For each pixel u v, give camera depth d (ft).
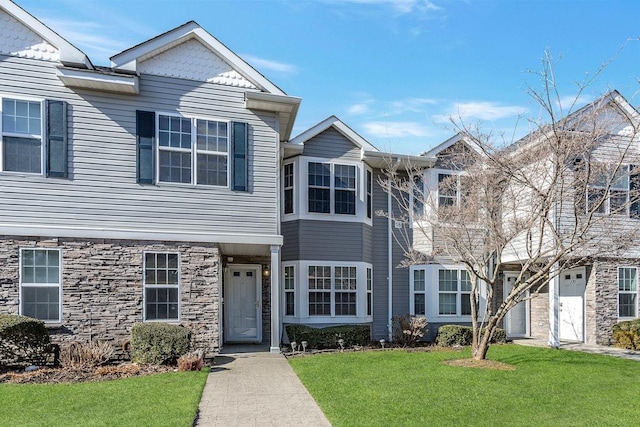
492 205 33.99
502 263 48.52
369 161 45.93
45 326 29.53
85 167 31.99
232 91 35.99
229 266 43.75
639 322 40.86
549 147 31.89
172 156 34.04
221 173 35.14
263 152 36.42
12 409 19.51
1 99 30.50
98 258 31.63
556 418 19.58
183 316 33.17
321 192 43.93
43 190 30.96
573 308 46.11
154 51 33.99
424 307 46.52
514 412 20.35
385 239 47.32
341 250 43.83
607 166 33.55
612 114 37.04
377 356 34.71
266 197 36.04
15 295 29.78
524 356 35.29
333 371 28.55
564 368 30.53
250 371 28.63
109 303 31.60
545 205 29.78
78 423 17.75
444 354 35.96
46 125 31.30
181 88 34.73
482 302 47.65
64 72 30.91
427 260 44.62
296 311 42.37
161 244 33.09
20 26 31.50
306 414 19.83
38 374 26.43
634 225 43.39
